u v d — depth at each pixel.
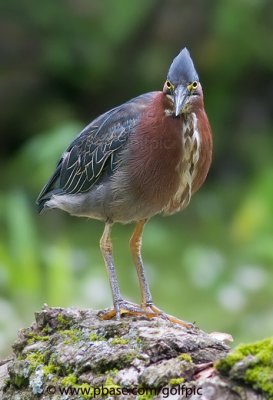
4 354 10.84
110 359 6.27
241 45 17.36
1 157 17.09
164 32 17.11
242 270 13.77
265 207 15.20
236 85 17.69
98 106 17.42
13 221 13.25
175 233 15.41
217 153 17.09
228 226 15.66
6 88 16.92
